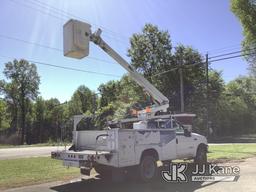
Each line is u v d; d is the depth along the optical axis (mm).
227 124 61062
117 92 69812
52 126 92812
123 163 10672
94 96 99000
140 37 53844
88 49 12055
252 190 9445
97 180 11703
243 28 29422
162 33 53156
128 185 10781
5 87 81312
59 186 10719
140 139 11289
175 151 12898
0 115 79562
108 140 10789
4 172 13523
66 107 96562
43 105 92750
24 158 19594
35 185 10906
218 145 30016
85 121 13180
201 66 51781
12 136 76250
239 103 70188
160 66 52312
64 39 12016
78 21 11945
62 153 11227
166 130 12500
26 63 81625
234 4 29109
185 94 50844
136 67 53469
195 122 48719
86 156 10320
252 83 72562
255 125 74062
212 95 54000
